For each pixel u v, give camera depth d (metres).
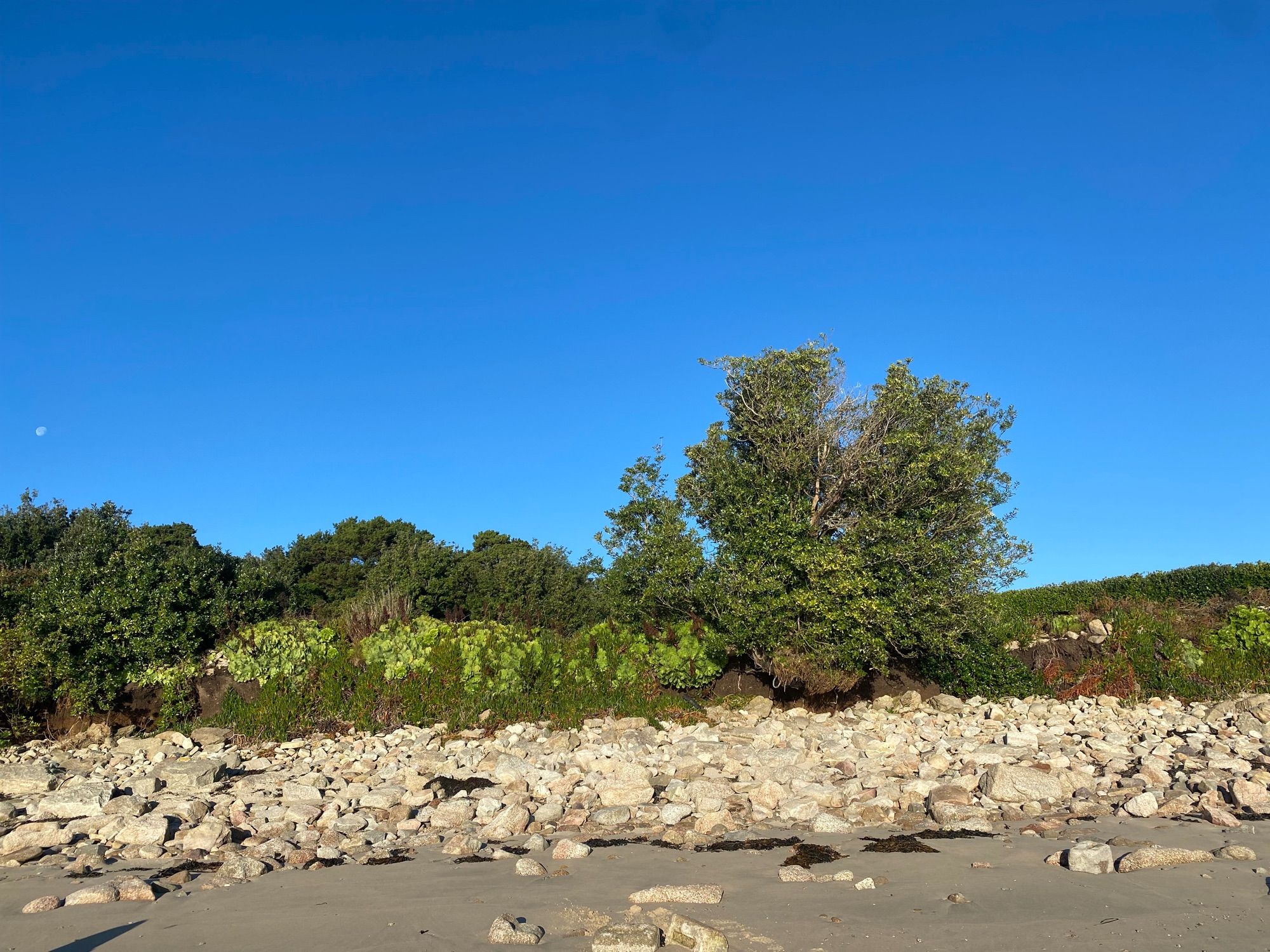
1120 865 7.20
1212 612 21.69
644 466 18.75
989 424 18.84
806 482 18.27
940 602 17.36
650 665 18.38
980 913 6.21
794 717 17.70
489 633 18.38
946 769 12.38
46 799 11.06
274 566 37.41
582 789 11.62
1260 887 6.55
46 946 6.17
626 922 5.84
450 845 8.89
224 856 8.95
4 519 35.75
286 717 16.67
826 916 6.23
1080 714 17.53
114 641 17.38
